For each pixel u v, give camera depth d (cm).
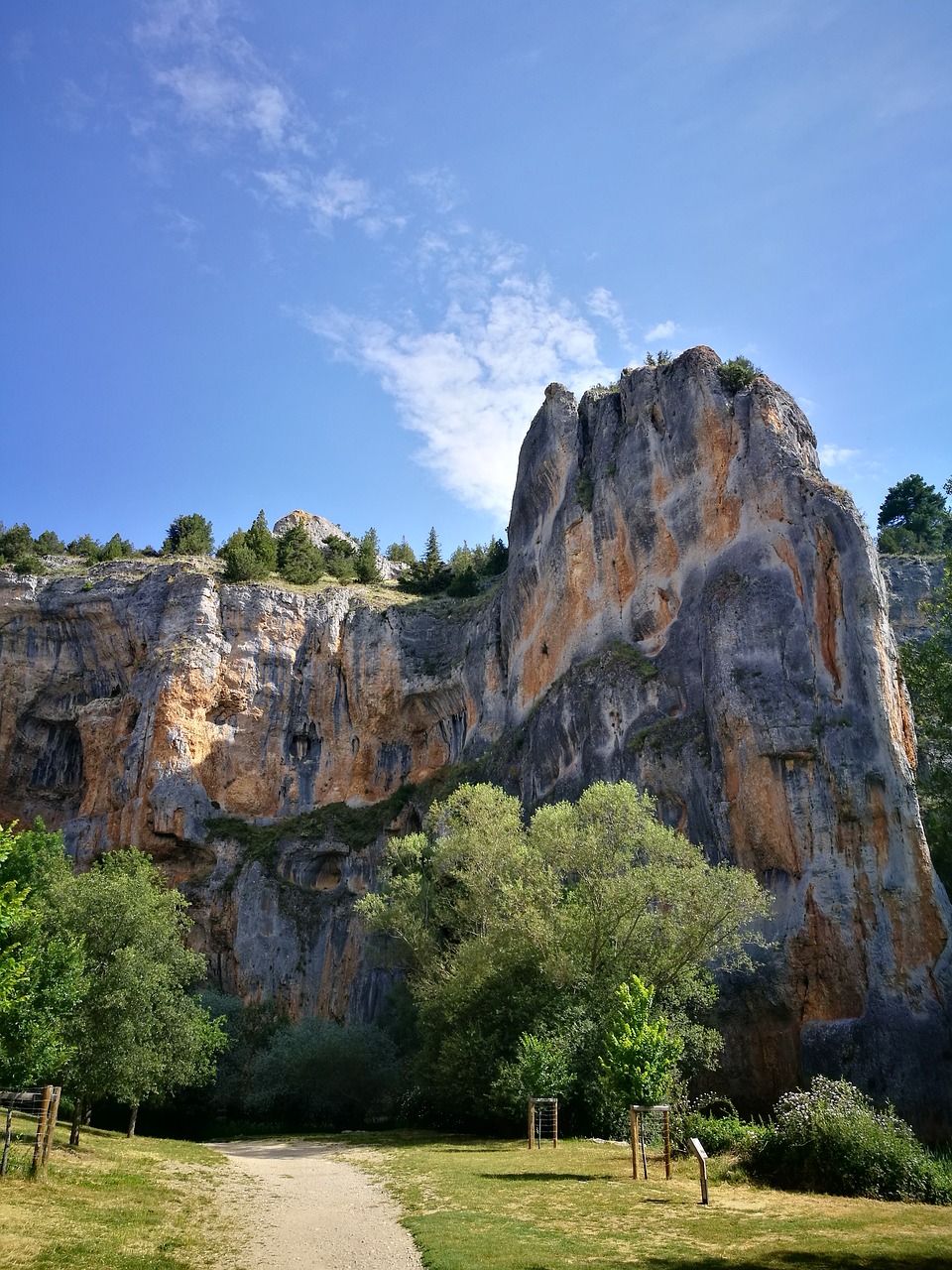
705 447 5556
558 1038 3309
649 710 5197
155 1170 2558
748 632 4722
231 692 8238
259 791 8119
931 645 5819
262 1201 2169
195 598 8412
